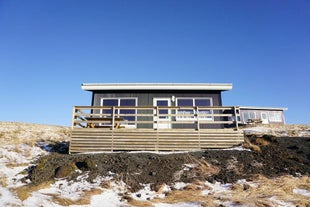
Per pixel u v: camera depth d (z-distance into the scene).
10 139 11.65
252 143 10.27
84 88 14.06
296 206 5.68
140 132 10.22
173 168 7.96
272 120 26.64
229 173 7.65
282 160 8.44
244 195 6.35
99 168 7.81
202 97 14.22
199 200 6.10
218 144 10.17
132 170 7.72
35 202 5.82
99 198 6.27
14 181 7.20
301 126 19.12
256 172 7.71
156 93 14.27
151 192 6.72
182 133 10.24
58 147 11.13
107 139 10.12
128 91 14.29
